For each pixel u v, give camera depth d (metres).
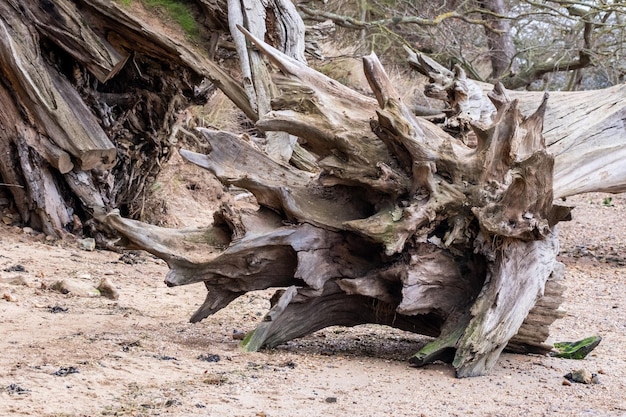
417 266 6.18
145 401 4.75
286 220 6.50
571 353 6.79
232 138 6.68
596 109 10.07
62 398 4.70
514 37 23.81
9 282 8.40
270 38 12.69
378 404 5.02
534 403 5.28
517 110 6.10
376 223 6.16
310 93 6.67
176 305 8.44
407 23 20.95
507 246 6.07
